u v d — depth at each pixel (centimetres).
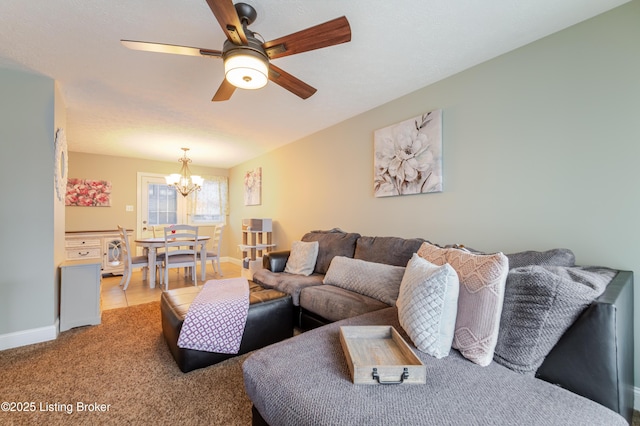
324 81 242
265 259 326
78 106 292
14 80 227
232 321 198
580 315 104
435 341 119
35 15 163
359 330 135
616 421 83
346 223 334
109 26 173
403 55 204
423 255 180
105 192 519
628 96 155
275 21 169
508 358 111
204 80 240
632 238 154
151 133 387
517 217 197
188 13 161
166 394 164
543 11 161
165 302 221
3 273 221
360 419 83
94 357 207
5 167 223
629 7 155
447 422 81
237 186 616
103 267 468
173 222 589
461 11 160
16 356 208
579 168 172
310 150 391
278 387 102
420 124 251
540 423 80
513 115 199
